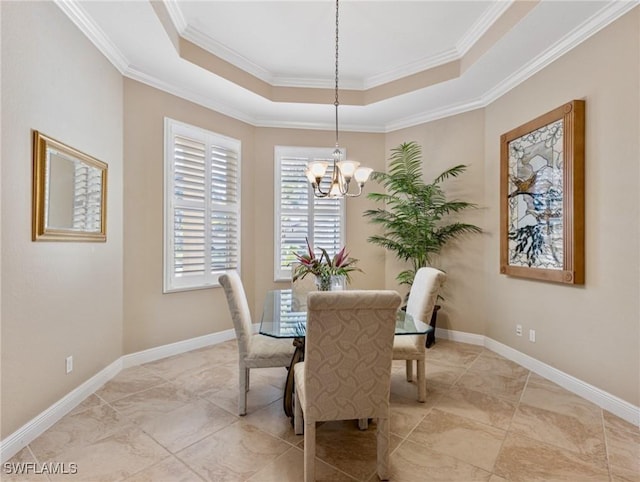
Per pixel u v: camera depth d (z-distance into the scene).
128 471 1.70
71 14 2.30
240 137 4.14
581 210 2.52
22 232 1.92
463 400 2.48
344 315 1.51
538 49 2.76
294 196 4.42
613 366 2.29
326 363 1.55
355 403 1.60
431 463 1.77
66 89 2.30
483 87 3.46
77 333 2.42
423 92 3.58
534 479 1.65
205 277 3.77
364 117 4.29
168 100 3.40
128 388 2.67
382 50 3.27
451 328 3.97
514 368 3.11
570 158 2.56
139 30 2.56
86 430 2.07
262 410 2.33
